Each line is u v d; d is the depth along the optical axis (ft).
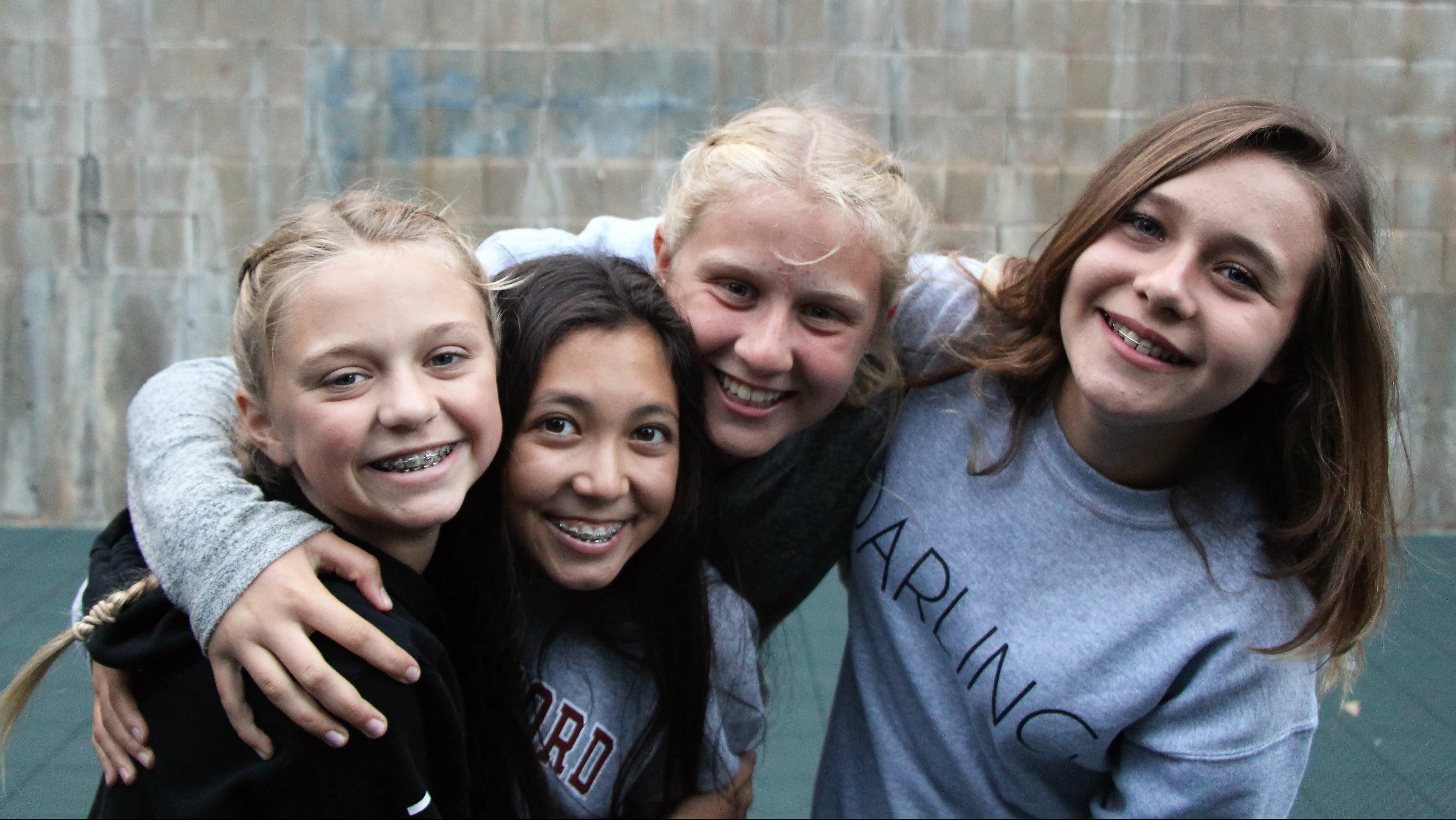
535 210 16.28
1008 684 5.28
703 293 5.05
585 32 16.05
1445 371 16.07
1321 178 4.57
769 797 9.69
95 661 4.39
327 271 4.05
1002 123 16.30
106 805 4.45
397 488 4.10
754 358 4.90
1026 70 16.24
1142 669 5.08
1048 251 5.18
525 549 4.92
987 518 5.45
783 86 16.19
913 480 5.71
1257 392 5.10
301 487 4.45
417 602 4.45
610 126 16.20
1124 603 5.14
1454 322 16.10
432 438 4.10
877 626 5.91
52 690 10.59
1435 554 10.95
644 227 6.46
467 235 5.32
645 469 4.80
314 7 15.80
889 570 5.74
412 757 4.12
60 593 13.19
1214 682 5.01
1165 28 16.15
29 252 15.88
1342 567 4.90
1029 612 5.29
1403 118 16.10
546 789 5.01
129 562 4.73
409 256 4.21
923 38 16.17
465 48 15.99
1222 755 5.04
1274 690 5.04
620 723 5.25
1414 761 9.30
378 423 4.04
